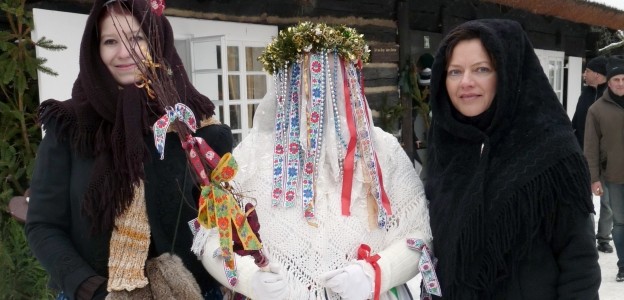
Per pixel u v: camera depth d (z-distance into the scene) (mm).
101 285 1604
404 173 1942
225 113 4086
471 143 1701
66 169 1659
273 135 1943
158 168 1737
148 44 1616
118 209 1638
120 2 1618
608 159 4227
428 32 7328
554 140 1556
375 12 5516
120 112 1638
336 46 1891
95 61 1666
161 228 1738
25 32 3016
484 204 1601
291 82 1921
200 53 4109
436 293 1754
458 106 1712
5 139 2979
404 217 1876
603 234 5004
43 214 1639
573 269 1546
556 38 8953
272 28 4535
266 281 1694
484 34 1628
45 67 3012
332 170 1892
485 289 1607
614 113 4191
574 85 9547
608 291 4062
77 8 3371
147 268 1660
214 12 4152
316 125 1873
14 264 2836
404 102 5938
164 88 1572
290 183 1855
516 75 1625
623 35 10430
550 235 1565
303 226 1821
